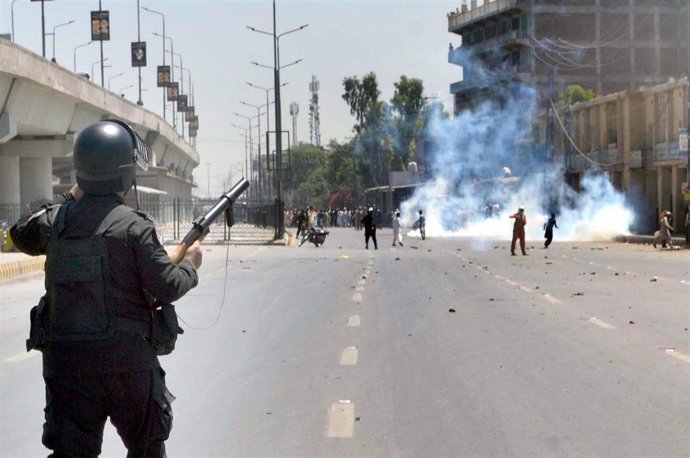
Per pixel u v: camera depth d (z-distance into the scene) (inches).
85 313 170.2
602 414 339.0
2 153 1883.6
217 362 455.5
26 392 385.7
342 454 288.4
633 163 2149.4
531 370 425.7
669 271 1066.1
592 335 536.7
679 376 410.0
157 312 179.8
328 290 849.5
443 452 289.6
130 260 173.0
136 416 174.4
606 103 2305.6
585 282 911.0
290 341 524.4
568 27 3449.8
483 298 756.0
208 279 1001.5
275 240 2106.3
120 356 170.2
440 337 533.0
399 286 882.1
